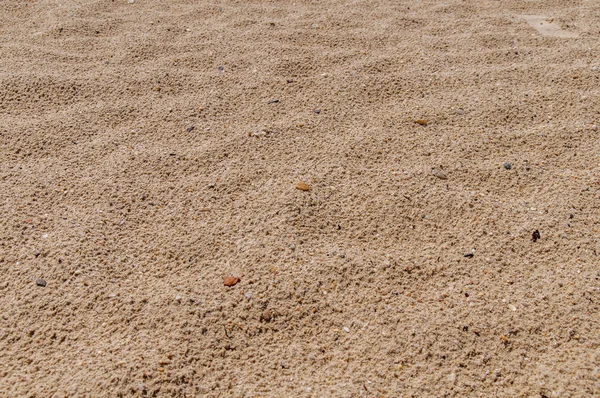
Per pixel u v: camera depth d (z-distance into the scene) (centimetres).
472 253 51
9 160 61
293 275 48
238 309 45
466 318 45
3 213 54
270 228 53
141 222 54
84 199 56
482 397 40
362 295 47
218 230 53
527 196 57
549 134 66
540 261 50
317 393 40
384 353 43
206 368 41
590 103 71
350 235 53
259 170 60
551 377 41
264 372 41
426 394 40
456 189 58
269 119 69
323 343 44
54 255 50
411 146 65
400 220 54
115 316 45
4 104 70
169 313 45
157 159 62
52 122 67
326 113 71
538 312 45
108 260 50
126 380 40
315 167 61
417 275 49
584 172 60
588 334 44
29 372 40
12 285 47
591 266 49
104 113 70
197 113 70
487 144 65
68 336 43
